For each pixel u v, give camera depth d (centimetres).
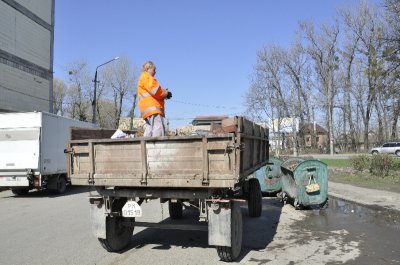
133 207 646
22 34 3044
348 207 1163
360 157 2130
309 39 6303
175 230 881
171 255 674
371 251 683
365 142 6222
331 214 1054
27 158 1603
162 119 737
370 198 1262
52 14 3497
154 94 724
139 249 717
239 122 573
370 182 1709
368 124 6178
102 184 641
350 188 1532
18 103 2988
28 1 3119
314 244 739
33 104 3197
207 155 581
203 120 1252
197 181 582
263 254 674
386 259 634
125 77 6525
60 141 1769
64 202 1448
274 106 6331
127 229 726
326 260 635
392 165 1931
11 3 2889
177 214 1003
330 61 6225
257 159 816
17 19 2972
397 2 2031
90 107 6862
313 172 1114
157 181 604
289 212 1094
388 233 817
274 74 6300
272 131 6294
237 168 567
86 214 1138
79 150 669
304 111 6569
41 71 3319
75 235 847
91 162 655
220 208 594
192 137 586
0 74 2772
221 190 618
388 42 2148
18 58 2986
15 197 1659
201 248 720
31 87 3170
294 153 5388
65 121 1827
